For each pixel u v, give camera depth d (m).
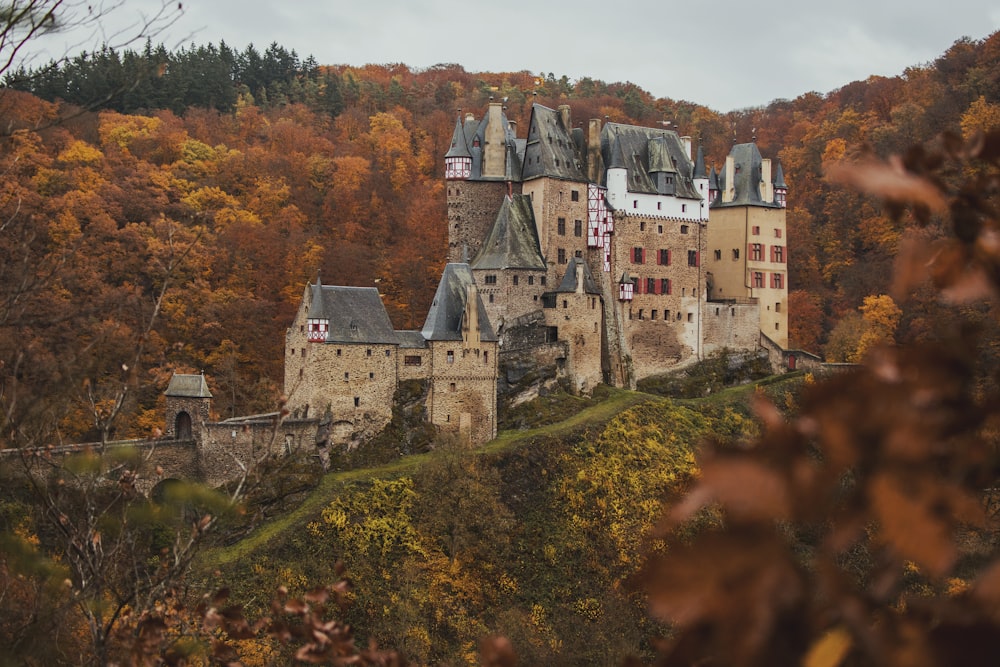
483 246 115.38
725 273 131.12
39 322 25.34
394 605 76.12
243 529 79.06
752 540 5.91
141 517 23.20
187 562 22.50
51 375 24.97
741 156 133.12
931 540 5.55
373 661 17.12
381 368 96.31
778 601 5.79
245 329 121.25
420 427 97.31
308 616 17.67
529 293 112.69
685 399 113.50
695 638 6.06
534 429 102.00
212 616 18.84
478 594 81.69
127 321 64.88
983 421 5.80
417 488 88.12
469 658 72.94
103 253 108.25
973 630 5.63
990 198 6.50
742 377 124.69
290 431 89.75
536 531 88.50
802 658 5.77
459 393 99.06
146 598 21.92
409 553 82.12
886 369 6.00
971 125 136.75
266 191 157.38
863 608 5.85
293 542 79.50
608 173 120.69
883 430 5.79
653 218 121.81
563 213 116.69
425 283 141.88
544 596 82.69
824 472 5.86
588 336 112.06
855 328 125.19
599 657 73.44
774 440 6.04
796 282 152.62
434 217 154.62
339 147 185.25
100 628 21.08
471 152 119.94
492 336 100.62
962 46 170.88
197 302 119.12
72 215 110.06
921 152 6.64
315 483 87.56
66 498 23.62
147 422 91.06
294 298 133.25
